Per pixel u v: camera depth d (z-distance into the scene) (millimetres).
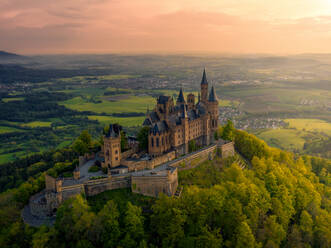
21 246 101875
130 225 105875
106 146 138000
